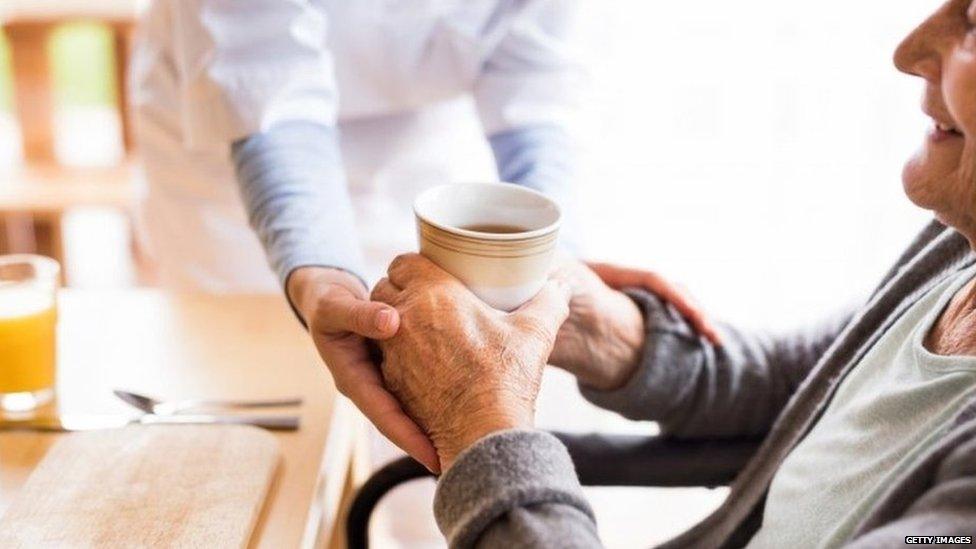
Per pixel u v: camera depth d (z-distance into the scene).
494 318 0.76
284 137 1.11
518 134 1.34
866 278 1.90
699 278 1.98
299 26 1.15
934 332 0.83
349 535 1.03
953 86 0.69
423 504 1.99
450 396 0.74
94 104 3.05
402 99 1.48
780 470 0.91
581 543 0.63
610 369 1.02
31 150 2.46
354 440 1.15
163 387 1.03
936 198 0.74
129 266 2.76
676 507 2.10
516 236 0.75
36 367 0.98
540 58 1.37
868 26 1.74
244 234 1.56
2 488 0.86
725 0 1.78
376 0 1.36
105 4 2.36
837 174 1.85
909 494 0.64
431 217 0.79
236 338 1.13
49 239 2.45
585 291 0.99
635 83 1.85
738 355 1.05
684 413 1.04
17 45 2.36
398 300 0.79
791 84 1.80
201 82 1.13
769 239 1.92
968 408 0.68
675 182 1.91
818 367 0.94
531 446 0.68
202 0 1.11
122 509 0.82
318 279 0.93
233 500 0.84
